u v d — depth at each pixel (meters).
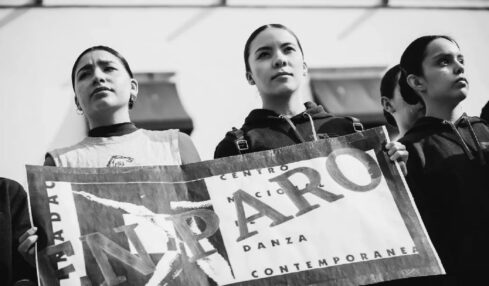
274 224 3.68
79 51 8.66
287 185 3.78
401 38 9.41
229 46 9.00
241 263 3.58
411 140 4.12
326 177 3.81
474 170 3.98
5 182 3.87
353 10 9.38
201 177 3.77
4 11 8.57
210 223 3.66
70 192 3.59
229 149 4.06
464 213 3.88
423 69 4.31
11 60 8.45
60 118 8.37
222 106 8.76
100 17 8.77
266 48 4.26
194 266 3.54
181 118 8.44
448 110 4.27
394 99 4.96
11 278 3.66
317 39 9.23
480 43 9.48
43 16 8.64
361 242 3.65
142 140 4.02
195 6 9.05
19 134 8.24
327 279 3.55
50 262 3.43
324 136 4.09
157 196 3.68
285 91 4.18
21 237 3.47
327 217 3.70
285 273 3.56
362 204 3.74
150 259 3.51
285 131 4.09
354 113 8.76
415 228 3.69
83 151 3.97
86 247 3.48
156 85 8.69
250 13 9.17
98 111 4.03
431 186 3.97
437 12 9.52
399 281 3.84
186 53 8.90
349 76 9.16
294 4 9.25
